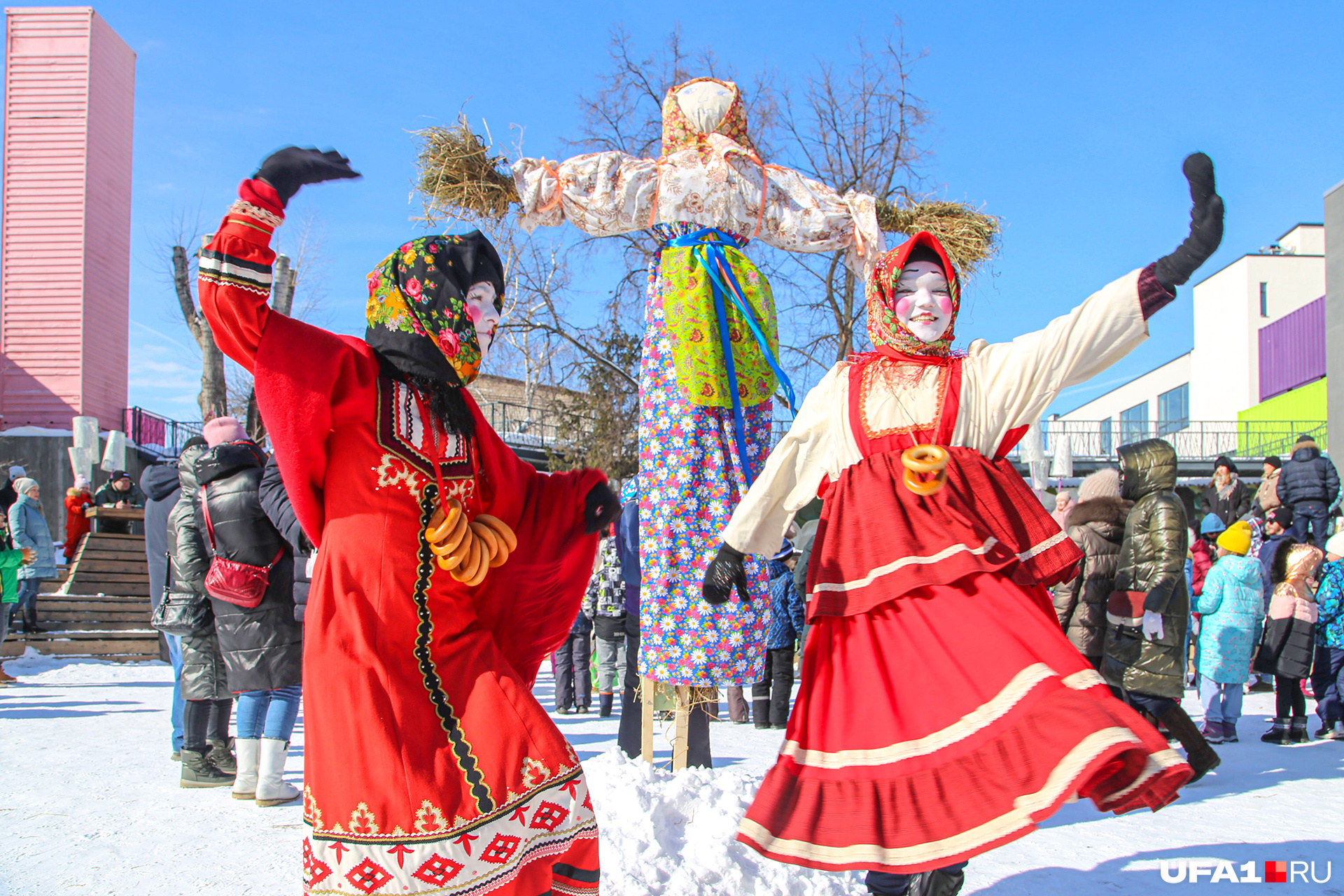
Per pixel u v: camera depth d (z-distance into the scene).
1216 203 2.59
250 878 3.57
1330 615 7.38
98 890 3.43
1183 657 5.59
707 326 4.34
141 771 5.50
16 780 5.24
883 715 2.53
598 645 8.53
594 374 20.52
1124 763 2.27
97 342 25.31
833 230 4.57
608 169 4.47
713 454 4.39
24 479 12.73
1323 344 32.12
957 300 3.04
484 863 2.34
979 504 2.75
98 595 13.80
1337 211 20.39
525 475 3.11
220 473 4.67
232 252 2.44
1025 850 4.09
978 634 2.49
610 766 3.96
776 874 3.31
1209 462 28.44
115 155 26.45
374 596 2.52
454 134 4.56
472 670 2.57
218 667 5.09
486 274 2.98
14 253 24.66
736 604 4.34
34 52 25.23
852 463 2.97
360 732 2.37
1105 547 6.50
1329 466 12.20
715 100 4.64
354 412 2.61
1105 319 2.73
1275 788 5.48
